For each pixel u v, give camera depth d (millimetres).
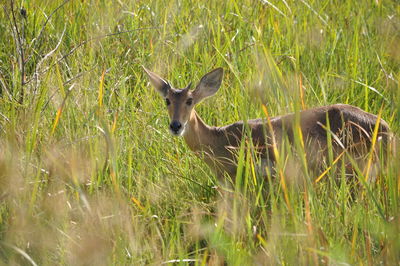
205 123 12281
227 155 11492
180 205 9891
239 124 11531
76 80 12078
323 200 9398
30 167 9469
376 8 16094
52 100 11406
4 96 11516
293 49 13789
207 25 14453
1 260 8242
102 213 8820
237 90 12164
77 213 9148
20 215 8312
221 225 8273
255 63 12781
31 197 8852
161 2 15219
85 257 7758
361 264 7867
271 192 8398
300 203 8594
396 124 10961
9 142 9367
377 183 9469
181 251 8242
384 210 8930
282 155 8773
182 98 11492
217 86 11984
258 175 10500
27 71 13102
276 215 8148
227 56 13469
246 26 14742
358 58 13875
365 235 8383
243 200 8828
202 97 11914
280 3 15633
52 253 8406
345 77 13039
